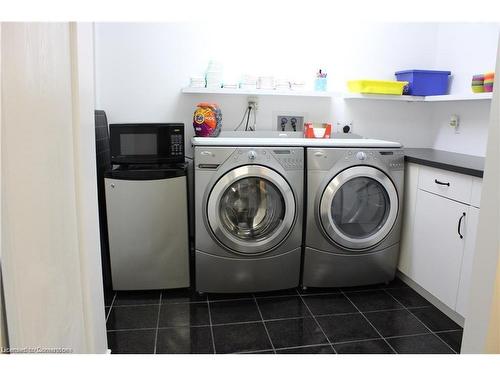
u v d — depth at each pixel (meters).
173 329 2.12
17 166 0.78
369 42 3.10
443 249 2.24
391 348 1.96
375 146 2.49
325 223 2.45
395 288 2.66
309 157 2.41
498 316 0.94
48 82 0.91
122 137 2.42
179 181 2.39
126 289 2.48
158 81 2.87
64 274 1.03
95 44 2.74
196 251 2.39
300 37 3.00
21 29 0.77
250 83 2.79
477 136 2.72
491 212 0.98
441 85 3.02
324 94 2.83
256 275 2.46
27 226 0.82
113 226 2.38
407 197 2.59
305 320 2.23
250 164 2.31
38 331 0.87
